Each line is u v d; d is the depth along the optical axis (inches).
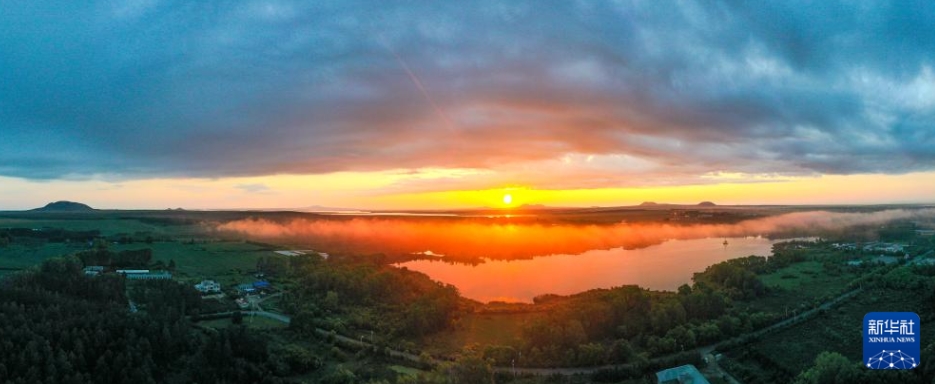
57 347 5472.4
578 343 6968.5
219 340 6112.2
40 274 7623.0
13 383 4940.9
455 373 6018.7
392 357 6815.9
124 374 5388.8
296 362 6264.8
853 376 5556.1
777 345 7076.8
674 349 7017.7
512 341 7445.9
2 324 5634.8
